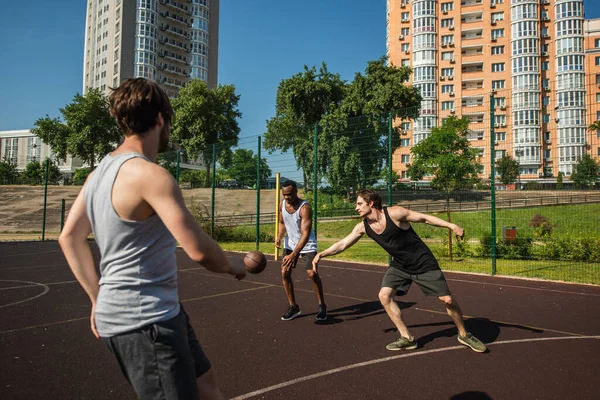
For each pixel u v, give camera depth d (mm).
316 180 12023
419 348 4238
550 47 57656
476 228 17062
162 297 1495
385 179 11281
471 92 59375
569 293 7102
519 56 57031
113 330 1453
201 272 9391
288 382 3387
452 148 11984
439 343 4395
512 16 58312
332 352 4121
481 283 8078
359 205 4207
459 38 60125
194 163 17969
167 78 78812
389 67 39000
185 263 10805
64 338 4602
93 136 55312
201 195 17719
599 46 56875
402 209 4113
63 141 57188
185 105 49969
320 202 12391
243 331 4848
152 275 1480
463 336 4219
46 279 8609
